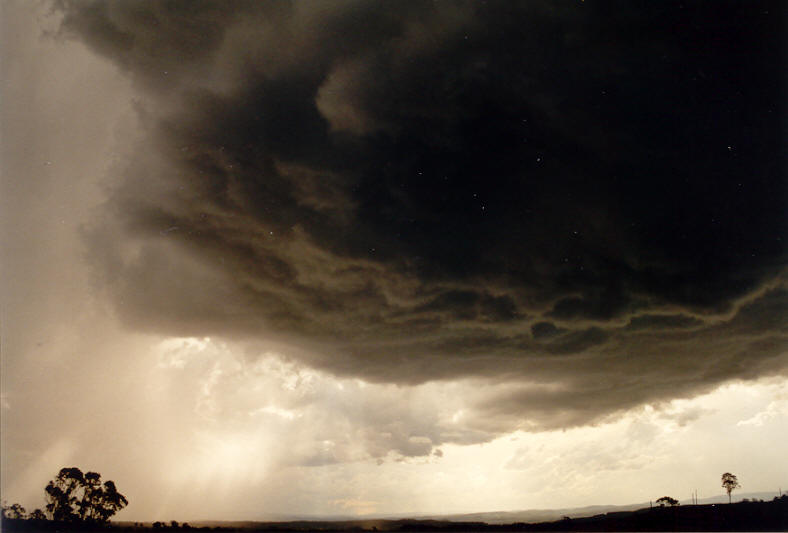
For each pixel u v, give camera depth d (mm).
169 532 29750
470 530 34938
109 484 29703
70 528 28328
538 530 34688
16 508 27812
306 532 33625
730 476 35156
